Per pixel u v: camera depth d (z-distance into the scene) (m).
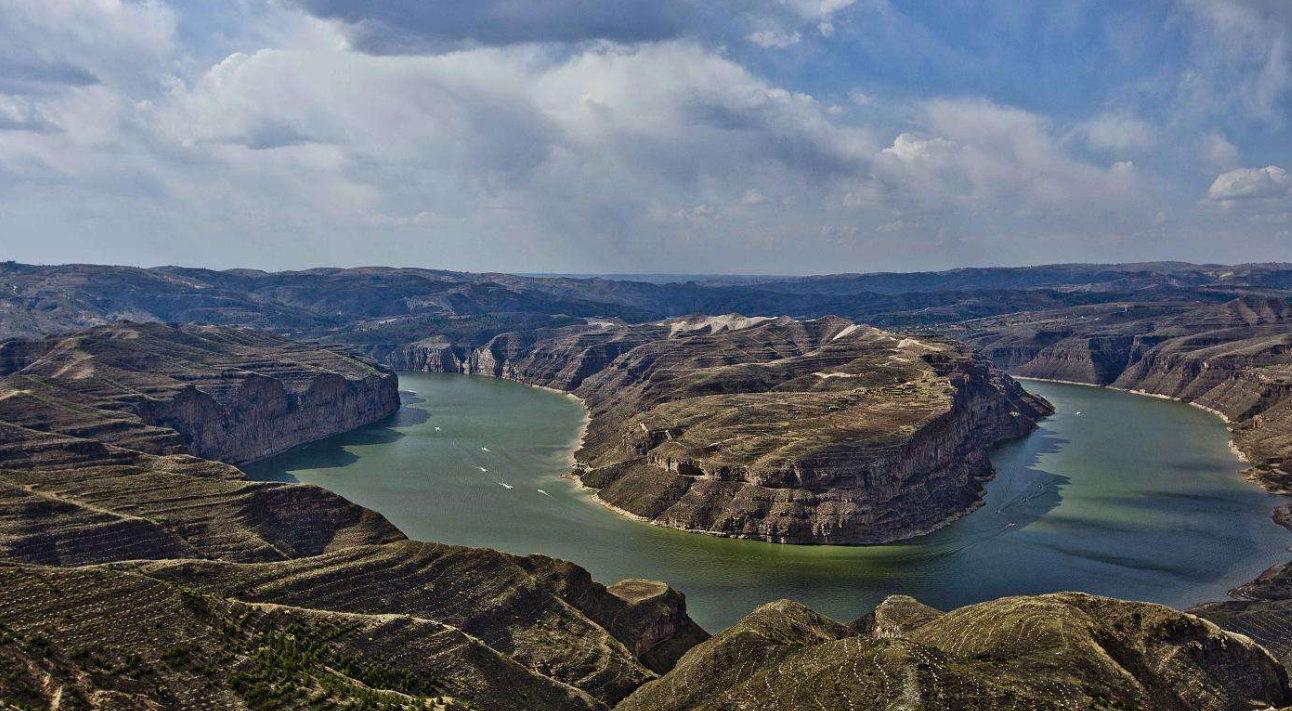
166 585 134.88
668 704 142.12
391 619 147.88
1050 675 126.06
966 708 116.25
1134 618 151.12
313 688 121.12
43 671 110.25
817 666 131.62
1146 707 122.19
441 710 123.38
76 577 131.50
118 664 115.50
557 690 147.88
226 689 116.25
